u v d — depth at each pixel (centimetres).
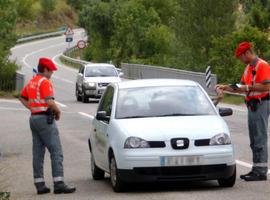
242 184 1930
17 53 14725
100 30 13812
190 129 1834
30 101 1917
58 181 1906
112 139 1888
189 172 1800
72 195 1859
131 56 11112
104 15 13662
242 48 2005
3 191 1841
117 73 6222
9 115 4872
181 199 1703
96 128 2114
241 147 2830
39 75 1928
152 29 10875
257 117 1994
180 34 7681
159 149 1802
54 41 18000
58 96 6856
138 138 1814
